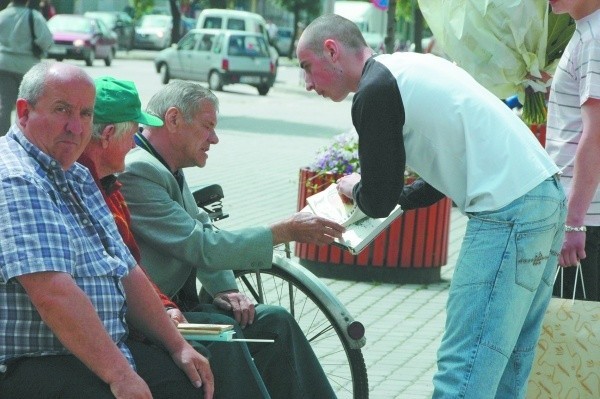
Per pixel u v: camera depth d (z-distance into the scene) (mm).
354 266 10820
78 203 4781
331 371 7039
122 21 64500
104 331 4531
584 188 5879
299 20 74062
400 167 5277
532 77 7859
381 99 5188
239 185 16641
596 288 6289
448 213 11039
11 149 4641
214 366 5551
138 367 5008
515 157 5172
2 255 4438
